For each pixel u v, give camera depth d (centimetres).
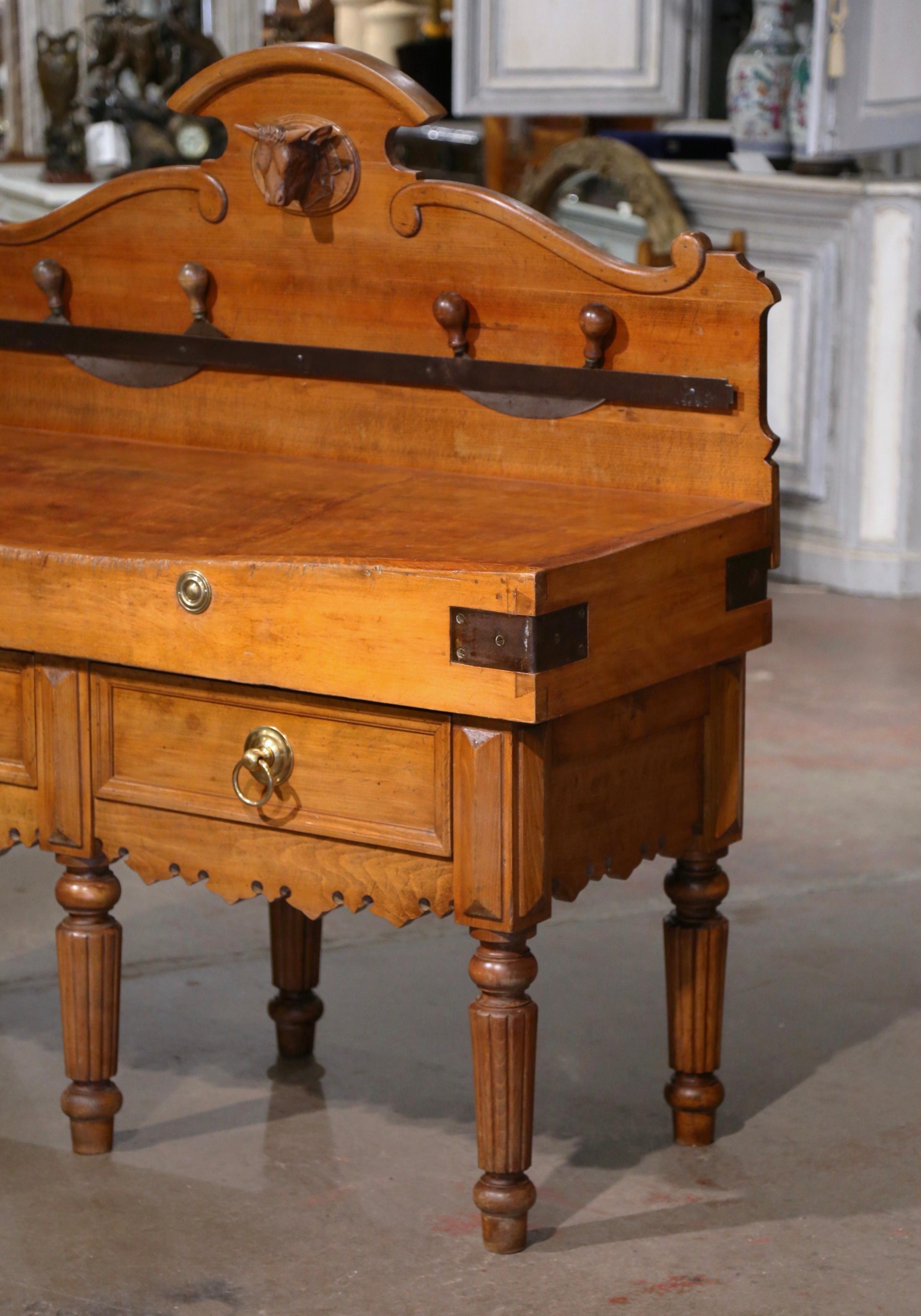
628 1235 271
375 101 294
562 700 239
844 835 443
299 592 248
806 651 605
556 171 729
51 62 712
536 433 292
